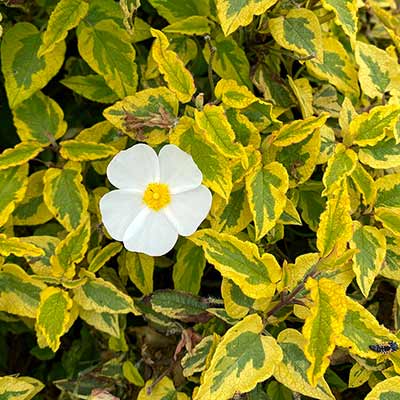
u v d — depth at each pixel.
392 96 0.49
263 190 0.46
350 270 0.46
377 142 0.47
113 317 0.48
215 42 0.50
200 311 0.48
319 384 0.44
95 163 0.51
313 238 0.52
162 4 0.50
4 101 0.54
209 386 0.43
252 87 0.51
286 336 0.45
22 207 0.50
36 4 0.52
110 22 0.49
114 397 0.48
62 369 0.54
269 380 0.49
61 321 0.46
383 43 0.57
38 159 0.50
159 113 0.46
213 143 0.45
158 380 0.48
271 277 0.44
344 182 0.44
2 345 0.55
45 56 0.49
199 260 0.49
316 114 0.51
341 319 0.42
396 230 0.47
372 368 0.46
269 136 0.47
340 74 0.50
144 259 0.49
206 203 0.45
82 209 0.48
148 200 0.46
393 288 0.51
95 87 0.51
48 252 0.48
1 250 0.46
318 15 0.53
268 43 0.51
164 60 0.46
